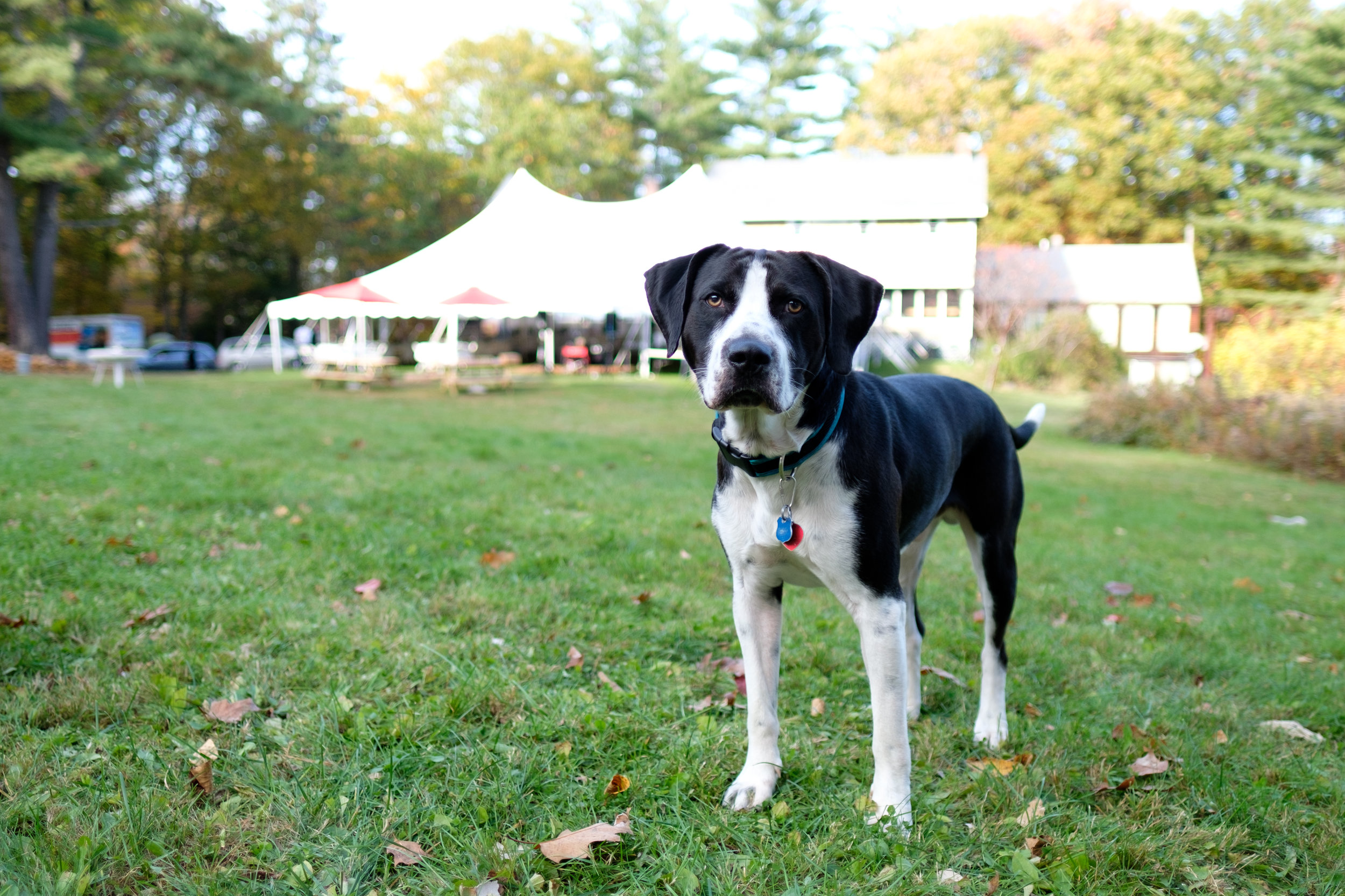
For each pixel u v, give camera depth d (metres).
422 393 17.81
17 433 9.02
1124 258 32.97
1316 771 2.84
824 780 2.70
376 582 4.27
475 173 34.75
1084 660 3.91
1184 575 5.92
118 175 22.97
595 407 16.05
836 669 3.63
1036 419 3.59
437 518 5.89
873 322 2.46
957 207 27.00
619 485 7.80
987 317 26.88
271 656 3.32
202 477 6.83
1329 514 9.14
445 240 20.00
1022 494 3.32
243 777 2.46
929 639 4.05
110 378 19.45
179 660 3.19
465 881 2.02
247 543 5.01
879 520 2.40
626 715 2.97
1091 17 37.50
